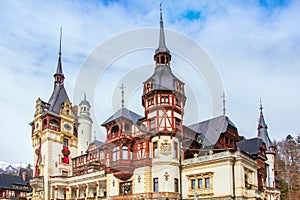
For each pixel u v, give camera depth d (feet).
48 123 191.42
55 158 188.65
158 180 124.57
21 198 209.36
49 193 178.81
